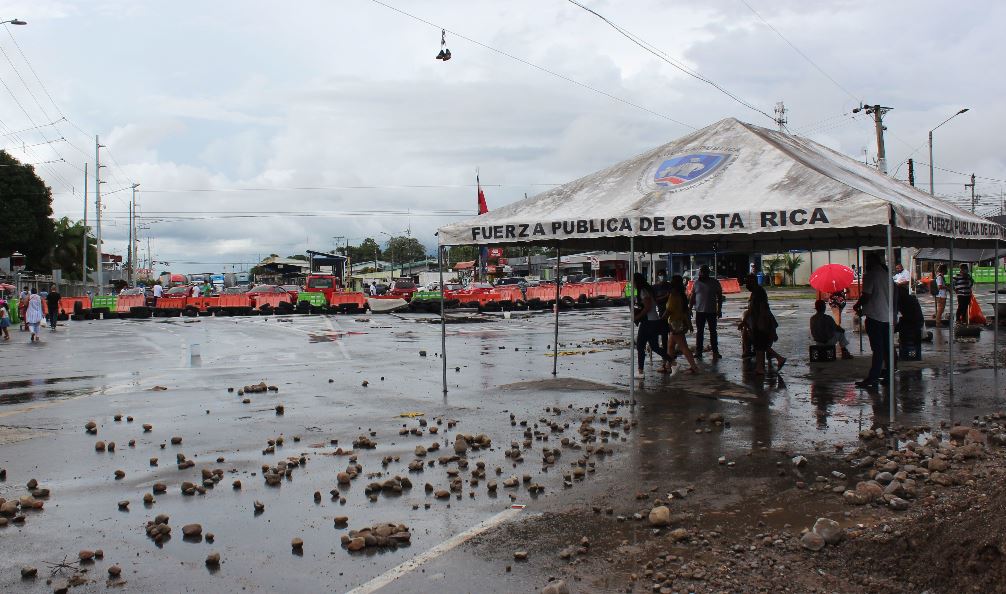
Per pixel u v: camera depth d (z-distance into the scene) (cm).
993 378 1178
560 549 519
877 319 1092
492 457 766
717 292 1495
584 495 633
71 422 981
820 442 786
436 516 592
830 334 1401
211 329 2828
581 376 1303
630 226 1002
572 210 1099
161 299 4050
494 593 454
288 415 1007
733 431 848
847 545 499
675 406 1001
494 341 2044
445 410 1023
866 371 1273
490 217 1184
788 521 555
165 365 1638
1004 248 1634
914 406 964
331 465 749
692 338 1958
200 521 590
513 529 558
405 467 738
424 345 1981
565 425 904
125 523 588
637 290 1276
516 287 4453
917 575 446
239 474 721
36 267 6831
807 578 460
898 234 1441
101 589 466
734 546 509
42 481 705
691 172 1078
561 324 2689
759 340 1245
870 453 731
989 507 466
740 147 1091
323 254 6372
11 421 993
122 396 1193
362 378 1354
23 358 1862
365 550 525
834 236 1577
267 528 573
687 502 606
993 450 730
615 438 830
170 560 512
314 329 2698
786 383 1167
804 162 1023
